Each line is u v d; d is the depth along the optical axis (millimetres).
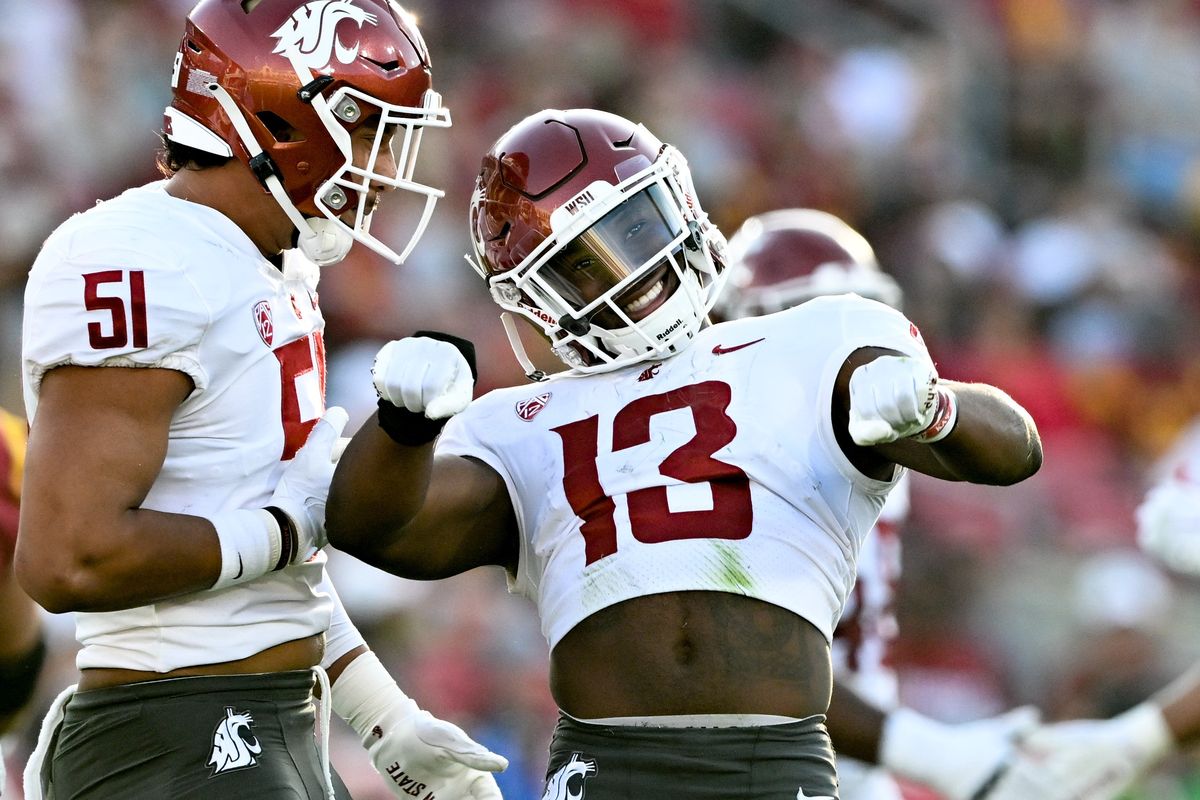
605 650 10984
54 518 10227
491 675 26297
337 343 31172
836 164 39719
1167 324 39406
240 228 11492
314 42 11320
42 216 31625
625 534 11094
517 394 12188
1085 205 42344
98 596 10297
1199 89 45844
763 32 41469
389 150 11859
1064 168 43375
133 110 33688
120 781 10977
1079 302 39156
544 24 38781
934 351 37531
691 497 11086
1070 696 31062
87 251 10633
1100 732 16422
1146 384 38406
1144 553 33031
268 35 11328
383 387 10234
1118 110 44531
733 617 10828
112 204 11109
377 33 11500
